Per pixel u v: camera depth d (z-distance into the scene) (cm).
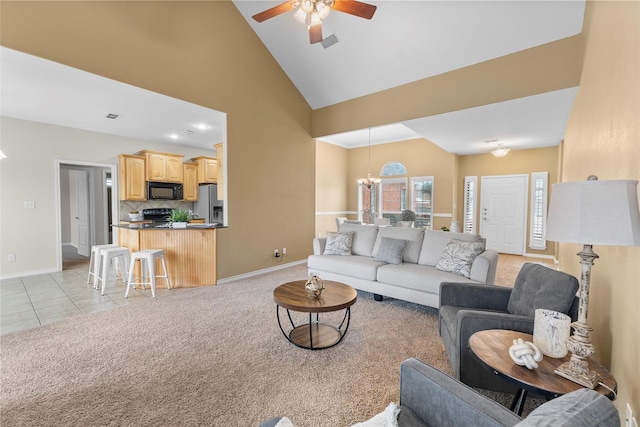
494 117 425
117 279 436
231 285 410
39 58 263
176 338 252
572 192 113
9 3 246
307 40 441
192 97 379
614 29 166
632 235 100
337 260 378
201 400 175
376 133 735
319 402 174
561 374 117
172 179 616
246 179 455
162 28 349
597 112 212
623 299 136
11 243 441
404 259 366
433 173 744
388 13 363
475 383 170
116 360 216
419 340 251
